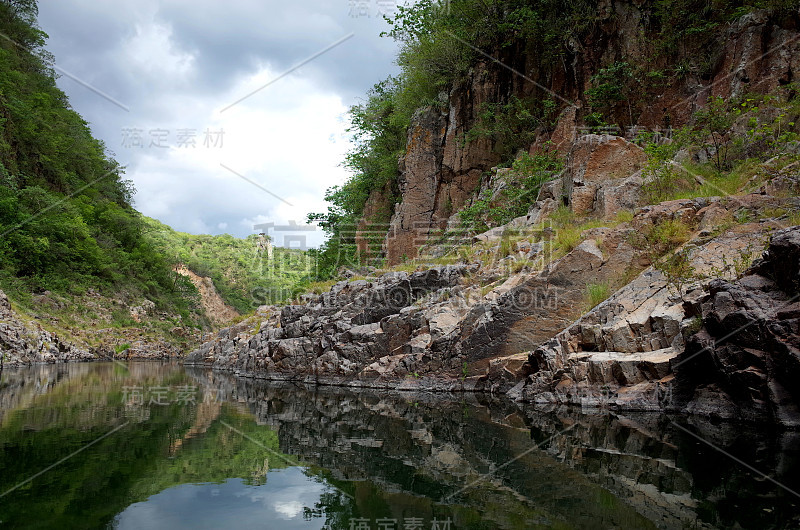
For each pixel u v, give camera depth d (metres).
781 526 3.24
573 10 19.52
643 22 18.36
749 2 16.39
